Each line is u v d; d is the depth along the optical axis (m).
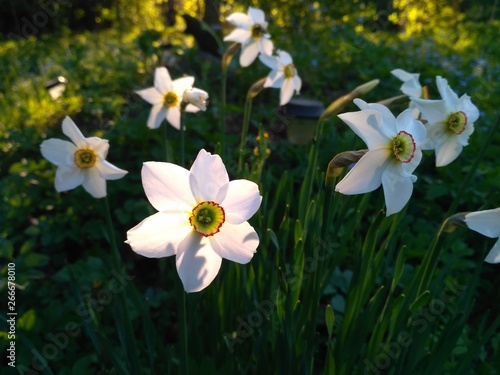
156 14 1.91
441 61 1.15
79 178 0.28
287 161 0.66
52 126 0.79
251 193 0.19
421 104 0.25
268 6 1.29
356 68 0.96
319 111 0.66
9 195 0.55
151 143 0.67
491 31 1.84
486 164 0.58
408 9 1.93
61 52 1.23
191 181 0.18
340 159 0.21
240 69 0.90
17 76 0.94
